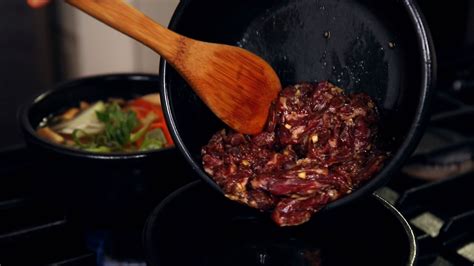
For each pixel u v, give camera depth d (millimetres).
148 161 717
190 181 747
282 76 699
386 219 652
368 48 653
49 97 877
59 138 833
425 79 600
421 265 705
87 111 882
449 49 1026
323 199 630
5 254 727
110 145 829
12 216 775
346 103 660
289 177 637
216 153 676
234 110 662
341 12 661
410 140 607
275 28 690
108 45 1127
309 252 696
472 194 791
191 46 639
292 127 663
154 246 624
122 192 732
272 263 689
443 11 999
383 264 644
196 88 648
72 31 1245
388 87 646
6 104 1379
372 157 637
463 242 728
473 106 944
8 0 1430
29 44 1418
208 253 689
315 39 679
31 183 817
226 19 688
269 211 650
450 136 921
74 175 731
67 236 743
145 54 1100
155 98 904
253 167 664
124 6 619
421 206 778
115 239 759
